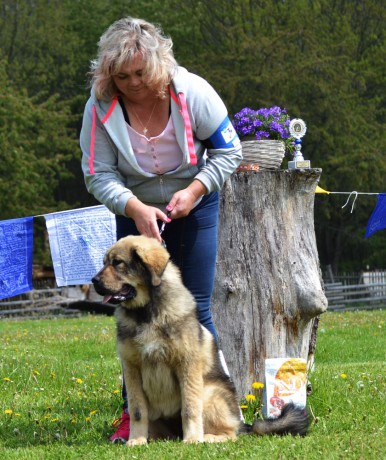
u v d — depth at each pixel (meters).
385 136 38.53
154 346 5.05
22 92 37.53
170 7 42.56
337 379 7.83
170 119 5.44
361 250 43.62
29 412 6.54
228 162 5.56
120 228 5.88
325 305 6.90
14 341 14.37
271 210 6.89
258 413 6.44
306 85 37.31
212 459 4.62
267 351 6.88
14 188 34.34
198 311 5.59
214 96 5.53
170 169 5.55
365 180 37.22
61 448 5.23
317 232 41.94
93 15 43.72
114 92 5.44
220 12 41.59
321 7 42.78
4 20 45.28
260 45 37.72
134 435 5.25
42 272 32.69
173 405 5.32
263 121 7.49
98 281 5.05
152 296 5.08
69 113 40.41
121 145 5.45
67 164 43.41
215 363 5.48
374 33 43.56
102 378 8.67
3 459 4.98
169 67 5.32
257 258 6.89
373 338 14.30
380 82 41.34
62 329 17.17
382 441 5.04
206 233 5.72
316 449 4.85
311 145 38.41
